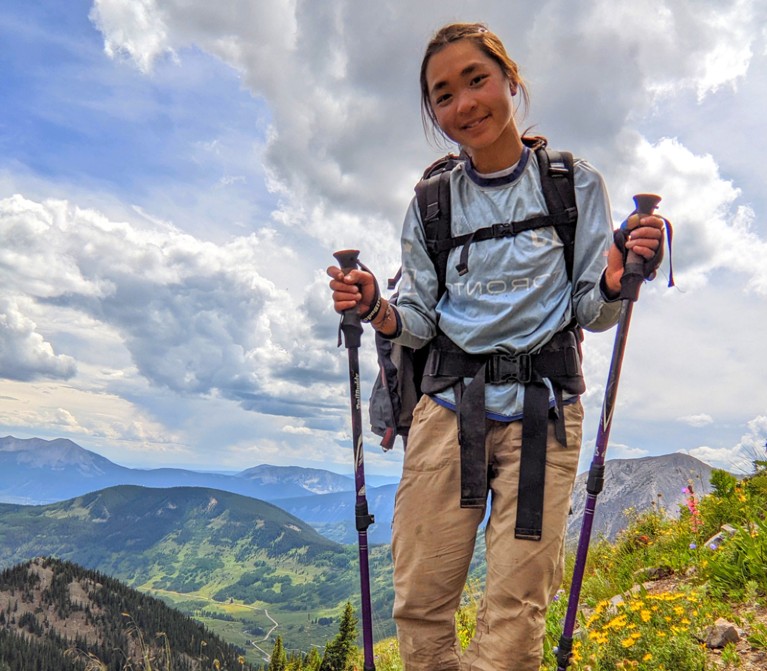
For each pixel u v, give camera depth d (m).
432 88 2.61
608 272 2.30
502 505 2.42
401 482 2.67
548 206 2.56
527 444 2.38
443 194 2.71
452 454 2.52
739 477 6.82
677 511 7.61
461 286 2.62
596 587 6.05
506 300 2.49
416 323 2.64
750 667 3.32
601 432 2.32
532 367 2.44
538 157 2.62
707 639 3.72
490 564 2.41
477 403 2.46
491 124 2.51
